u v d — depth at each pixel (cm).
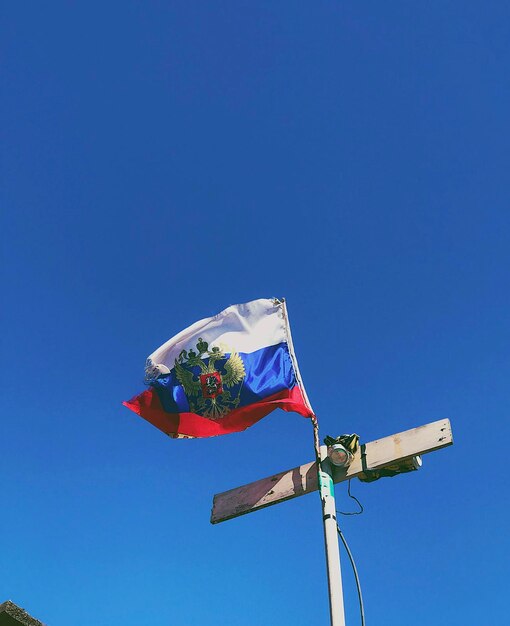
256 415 368
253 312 399
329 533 301
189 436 375
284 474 344
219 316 401
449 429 320
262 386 372
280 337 388
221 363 384
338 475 329
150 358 392
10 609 228
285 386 370
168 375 390
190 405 379
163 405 384
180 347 395
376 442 333
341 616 275
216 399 376
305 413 360
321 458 331
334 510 311
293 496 334
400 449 324
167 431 378
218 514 347
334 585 285
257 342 389
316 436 344
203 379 382
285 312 395
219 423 372
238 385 376
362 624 309
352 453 332
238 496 349
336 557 294
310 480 334
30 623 231
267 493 341
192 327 399
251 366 381
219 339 393
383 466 323
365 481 333
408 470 327
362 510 327
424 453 321
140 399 388
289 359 379
